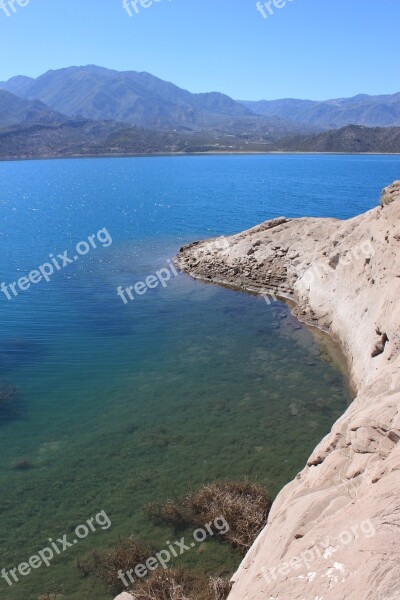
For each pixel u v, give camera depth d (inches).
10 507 592.1
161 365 1000.9
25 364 994.7
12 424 775.1
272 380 932.6
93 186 5078.7
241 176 5940.0
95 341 1123.3
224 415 803.4
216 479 636.7
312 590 290.2
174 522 562.9
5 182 5649.6
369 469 382.0
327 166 7628.0
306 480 470.0
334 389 893.8
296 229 1660.9
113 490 621.6
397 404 428.1
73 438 738.2
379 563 260.2
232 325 1236.5
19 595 477.7
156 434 747.4
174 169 7500.0
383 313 819.4
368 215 1342.3
